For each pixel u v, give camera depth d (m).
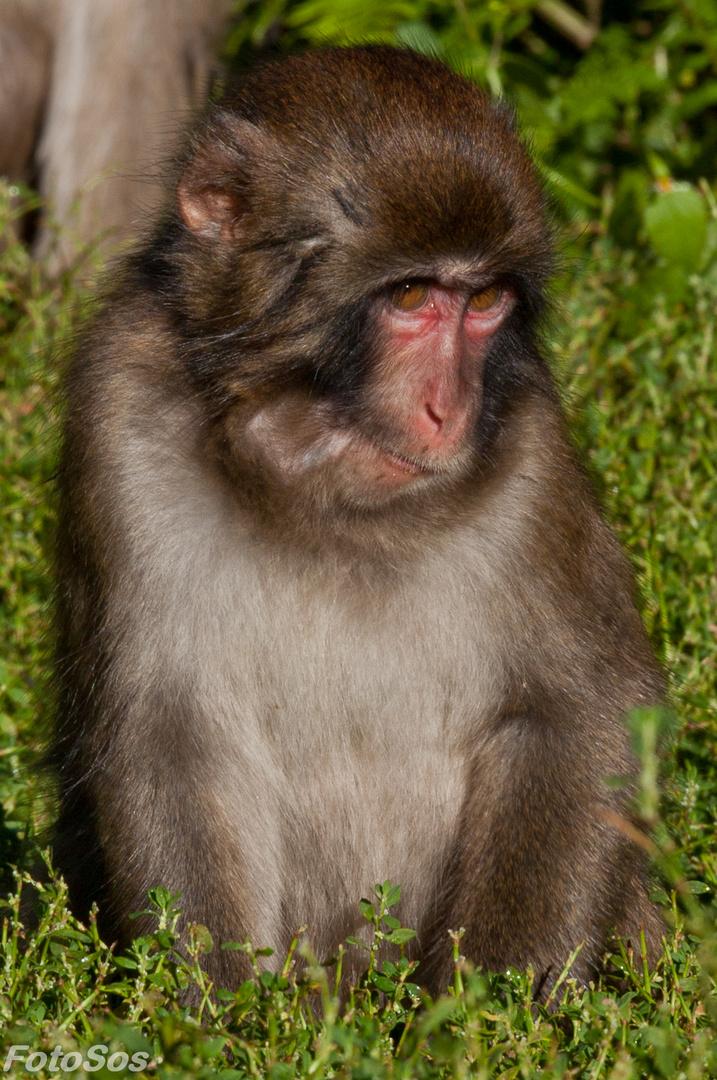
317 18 24.08
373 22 23.09
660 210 18.61
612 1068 8.63
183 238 10.93
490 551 10.71
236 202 10.50
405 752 10.89
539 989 10.43
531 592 10.77
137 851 10.37
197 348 10.50
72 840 11.58
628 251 20.30
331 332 10.15
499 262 10.15
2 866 12.32
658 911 11.63
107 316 11.06
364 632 10.61
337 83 10.46
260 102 10.68
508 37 24.66
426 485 10.47
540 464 10.88
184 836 10.39
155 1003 9.07
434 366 10.16
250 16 24.64
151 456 10.46
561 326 17.03
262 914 10.77
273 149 10.27
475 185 9.90
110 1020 8.65
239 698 10.59
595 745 10.76
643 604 13.12
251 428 10.38
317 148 10.09
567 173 22.89
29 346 18.53
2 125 22.72
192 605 10.46
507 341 10.81
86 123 22.78
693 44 25.17
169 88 22.94
